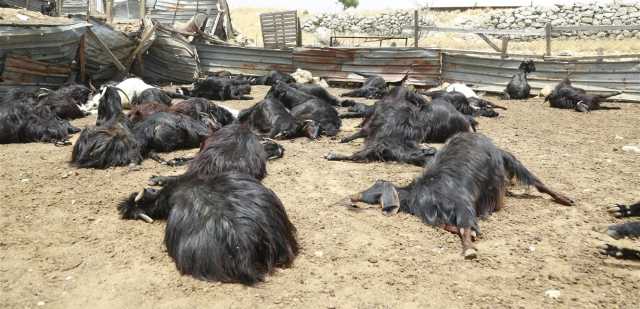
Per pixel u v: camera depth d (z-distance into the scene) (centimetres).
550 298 479
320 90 1530
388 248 579
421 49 1975
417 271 529
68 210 686
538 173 848
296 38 2550
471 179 644
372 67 2064
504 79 1858
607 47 3164
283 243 537
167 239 550
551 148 1023
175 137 980
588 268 539
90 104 1452
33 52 1563
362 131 1036
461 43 3716
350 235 611
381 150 911
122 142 892
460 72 1938
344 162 914
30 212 677
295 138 1101
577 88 1590
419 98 1108
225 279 498
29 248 577
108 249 576
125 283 505
